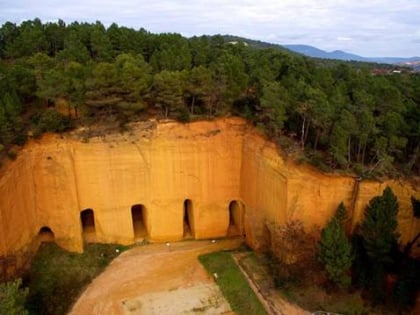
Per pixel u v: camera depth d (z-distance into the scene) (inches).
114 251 1833.2
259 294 1514.5
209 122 1884.8
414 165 1605.6
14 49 2359.7
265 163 1734.7
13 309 1031.6
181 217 1931.6
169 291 1598.2
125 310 1496.1
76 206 1752.0
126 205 1851.6
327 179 1544.0
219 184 1951.3
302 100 1664.6
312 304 1429.6
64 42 2447.1
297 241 1577.3
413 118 1657.2
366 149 1621.6
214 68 1931.6
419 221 1534.2
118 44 2386.8
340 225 1478.8
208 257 1790.1
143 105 1791.3
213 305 1523.1
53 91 1672.0
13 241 1491.1
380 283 1392.7
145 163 1831.9
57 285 1562.5
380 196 1432.1
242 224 1999.3
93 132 1754.4
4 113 1513.3
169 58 2071.9
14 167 1523.1
